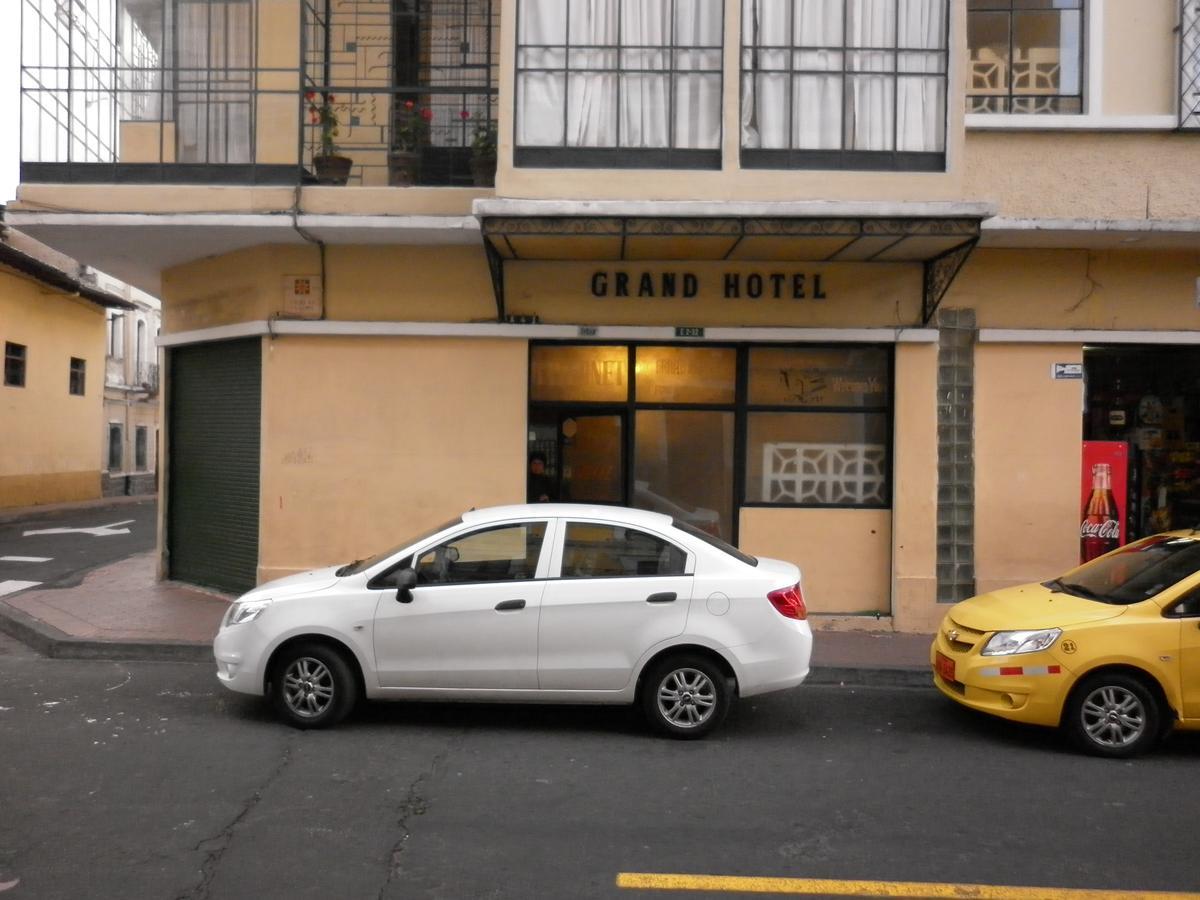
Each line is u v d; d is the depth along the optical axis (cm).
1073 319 1023
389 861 463
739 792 569
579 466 1063
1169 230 941
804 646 670
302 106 1009
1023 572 1023
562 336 1027
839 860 474
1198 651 634
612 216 891
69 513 2391
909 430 1021
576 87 953
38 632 933
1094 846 496
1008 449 1025
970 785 588
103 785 559
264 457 1044
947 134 943
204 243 1050
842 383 1054
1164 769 622
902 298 1023
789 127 949
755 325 1027
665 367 1057
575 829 507
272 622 664
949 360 1027
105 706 725
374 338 1041
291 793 550
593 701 665
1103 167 1020
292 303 1042
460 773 591
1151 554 715
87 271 2681
